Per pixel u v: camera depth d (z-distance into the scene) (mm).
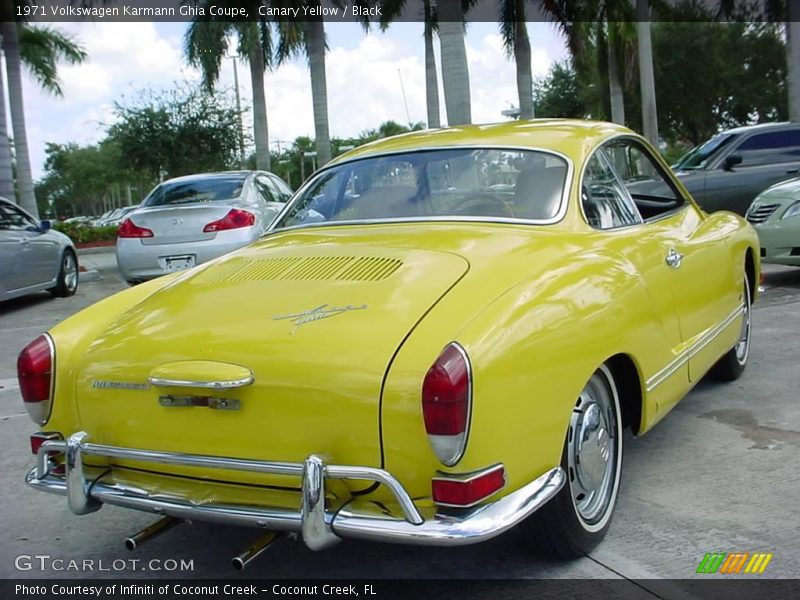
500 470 2396
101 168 63406
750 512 3322
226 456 2586
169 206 9414
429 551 3162
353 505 2432
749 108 32875
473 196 3461
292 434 2477
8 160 15359
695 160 11516
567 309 2693
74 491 2797
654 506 3426
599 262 3035
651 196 4184
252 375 2510
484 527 2303
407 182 3666
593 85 33625
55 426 3012
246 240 9172
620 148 3961
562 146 3551
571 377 2664
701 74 32125
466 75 12703
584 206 3395
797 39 17719
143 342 2803
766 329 6441
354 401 2385
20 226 10406
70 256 11547
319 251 3182
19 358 3023
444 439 2273
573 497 2852
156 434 2707
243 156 24328
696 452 4012
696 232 4211
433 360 2338
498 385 2373
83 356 2945
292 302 2752
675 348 3568
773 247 7836
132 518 3705
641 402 3254
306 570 3102
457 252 2936
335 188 3842
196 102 23453
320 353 2473
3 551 3396
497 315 2482
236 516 2521
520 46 20828
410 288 2676
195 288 3105
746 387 4988
